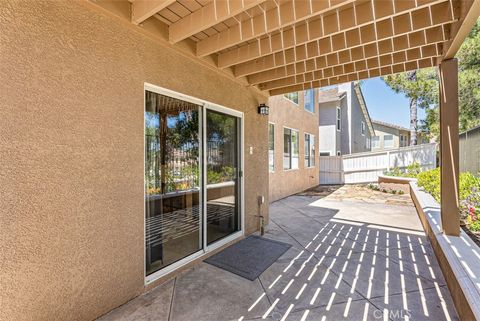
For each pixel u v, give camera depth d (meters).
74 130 2.12
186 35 2.72
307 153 11.09
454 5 2.43
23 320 1.83
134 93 2.59
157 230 3.01
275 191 8.20
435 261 3.42
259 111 4.86
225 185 4.12
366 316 2.28
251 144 4.68
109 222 2.38
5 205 1.76
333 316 2.29
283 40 2.99
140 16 2.41
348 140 15.91
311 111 11.62
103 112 2.32
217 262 3.45
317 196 9.09
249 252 3.79
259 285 2.85
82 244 2.18
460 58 8.43
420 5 2.25
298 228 5.04
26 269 1.85
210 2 2.48
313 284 2.86
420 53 3.38
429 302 2.49
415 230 4.85
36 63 1.89
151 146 2.91
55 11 2.00
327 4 2.26
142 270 2.69
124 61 2.49
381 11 2.41
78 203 2.15
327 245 4.08
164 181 3.09
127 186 2.54
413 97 11.84
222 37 3.02
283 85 4.56
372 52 3.25
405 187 9.52
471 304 1.91
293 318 2.27
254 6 2.45
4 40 1.74
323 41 3.15
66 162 2.07
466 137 5.91
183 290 2.75
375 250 3.85
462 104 8.97
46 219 1.96
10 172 1.78
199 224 3.61
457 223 3.29
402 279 2.95
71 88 2.10
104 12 2.30
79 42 2.14
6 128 1.76
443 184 3.37
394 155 12.20
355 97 17.23
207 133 3.72
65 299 2.07
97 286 2.28
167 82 2.96
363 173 12.79
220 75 3.85
